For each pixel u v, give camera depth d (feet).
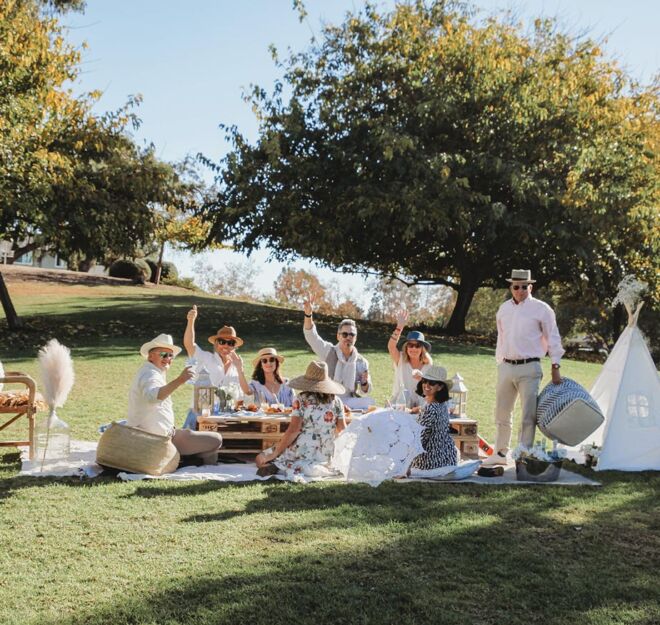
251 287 215.72
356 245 82.99
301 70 83.10
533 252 84.17
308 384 24.27
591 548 17.60
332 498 21.49
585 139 78.89
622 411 27.25
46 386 25.18
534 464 24.27
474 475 25.07
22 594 14.24
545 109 75.51
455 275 110.73
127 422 25.21
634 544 17.97
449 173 72.33
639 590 15.07
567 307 127.44
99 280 141.90
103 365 50.57
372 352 63.05
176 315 85.87
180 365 52.70
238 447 27.20
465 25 80.07
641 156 77.66
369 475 23.79
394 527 18.74
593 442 27.81
